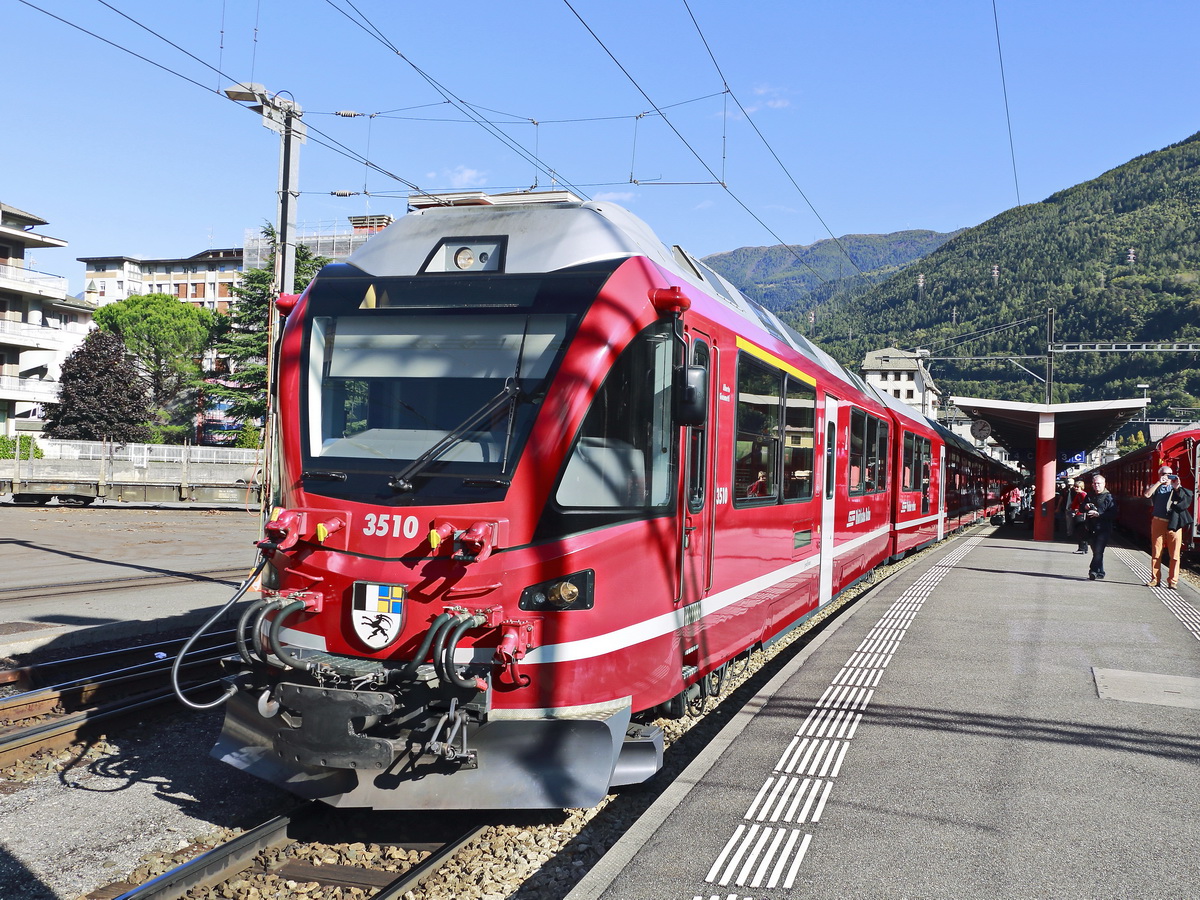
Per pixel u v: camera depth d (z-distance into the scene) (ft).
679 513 20.72
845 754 20.35
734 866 14.80
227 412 169.58
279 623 17.54
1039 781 18.84
